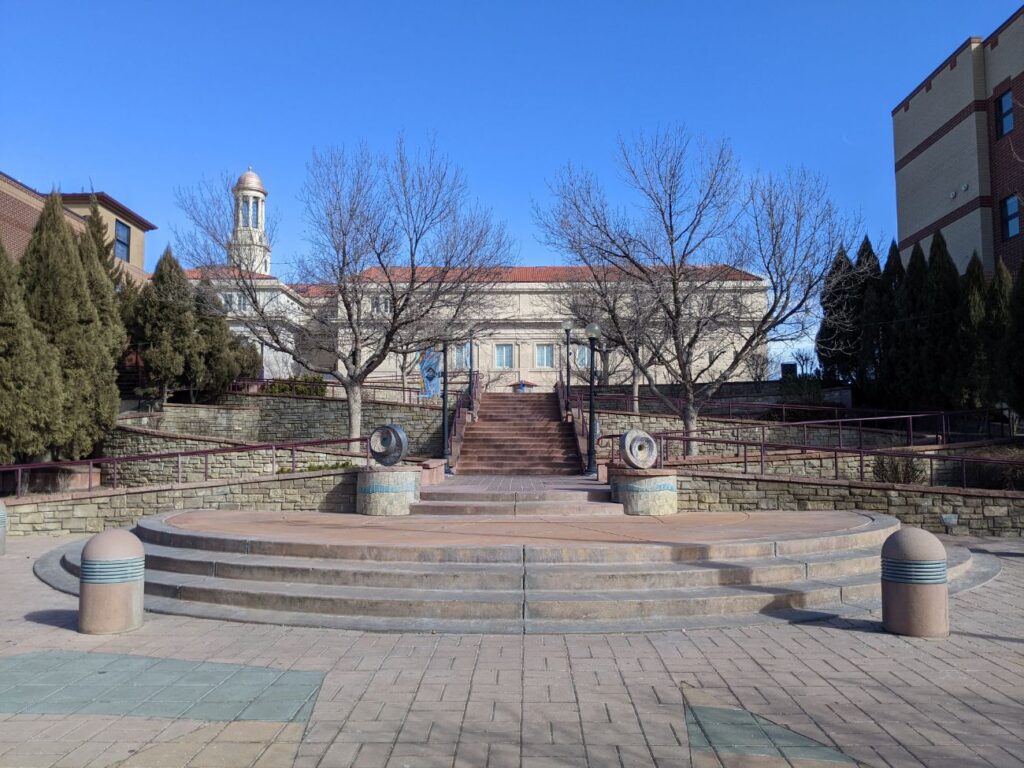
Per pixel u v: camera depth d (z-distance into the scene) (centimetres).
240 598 790
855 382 2692
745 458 1628
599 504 1273
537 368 4834
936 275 2328
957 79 2794
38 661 612
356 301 2231
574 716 486
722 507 1478
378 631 704
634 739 449
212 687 545
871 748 436
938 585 686
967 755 426
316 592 784
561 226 2200
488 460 2062
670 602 748
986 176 2662
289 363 3903
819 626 722
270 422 2681
